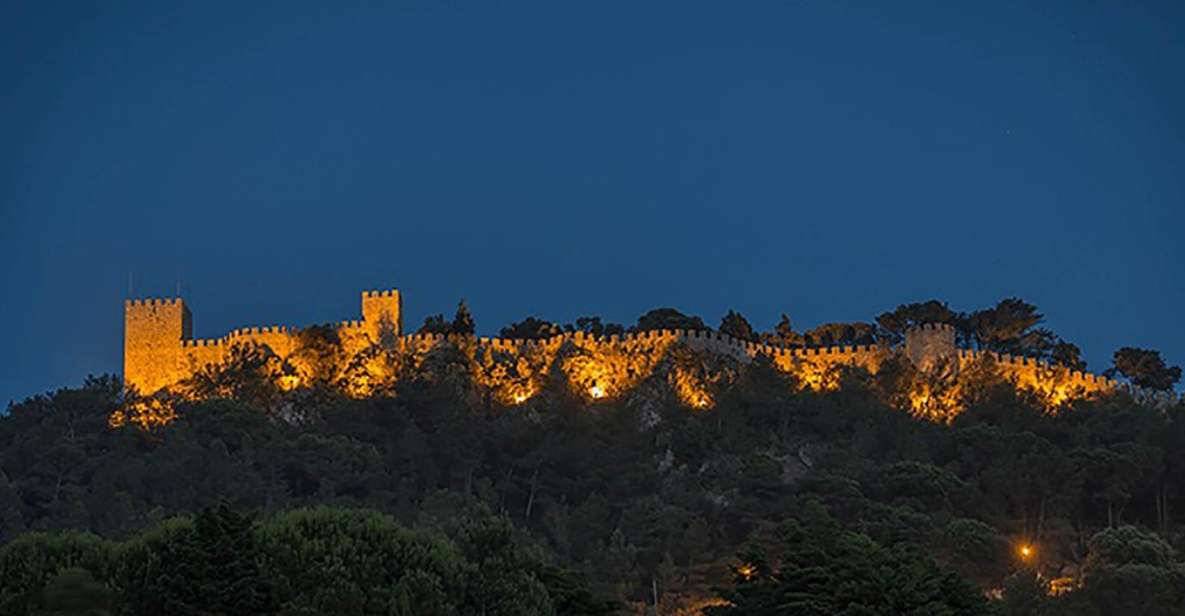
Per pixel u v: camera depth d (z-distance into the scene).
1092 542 192.12
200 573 117.00
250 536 121.69
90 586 112.81
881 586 123.00
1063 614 173.75
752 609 126.75
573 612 128.50
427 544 129.88
